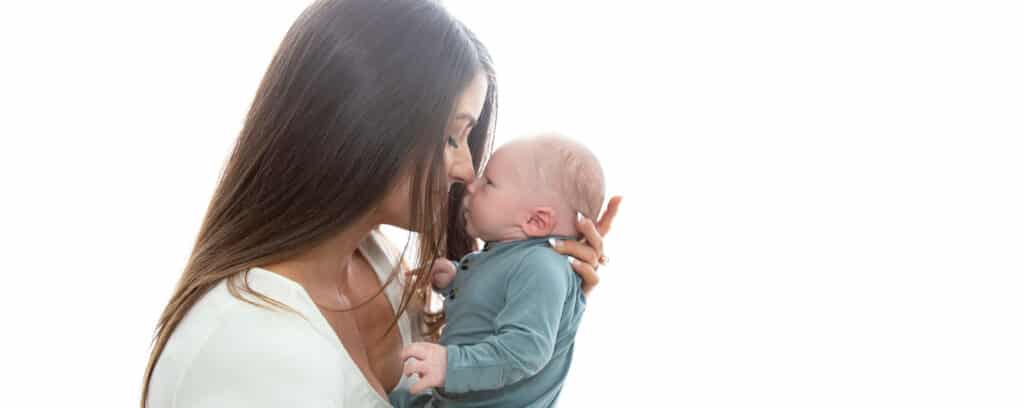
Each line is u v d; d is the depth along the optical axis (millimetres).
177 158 2354
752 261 2332
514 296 963
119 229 2309
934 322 2281
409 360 970
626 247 2352
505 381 922
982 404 2193
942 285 2291
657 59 2391
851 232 2338
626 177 2379
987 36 2271
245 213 874
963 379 2221
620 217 2359
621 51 2402
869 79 2328
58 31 2291
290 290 834
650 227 2367
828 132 2344
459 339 1017
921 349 2275
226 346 770
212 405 755
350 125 823
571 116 2422
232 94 2383
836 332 2320
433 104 852
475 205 1051
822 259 2348
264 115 871
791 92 2355
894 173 2316
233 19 2383
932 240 2301
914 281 2305
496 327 968
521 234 1034
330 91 826
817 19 2340
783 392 2270
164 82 2350
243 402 750
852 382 2266
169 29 2357
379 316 1033
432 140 864
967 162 2287
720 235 2363
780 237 2344
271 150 855
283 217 857
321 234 859
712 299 2350
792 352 2305
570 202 1033
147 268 2309
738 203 2359
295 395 758
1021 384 2219
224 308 802
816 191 2355
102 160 2309
